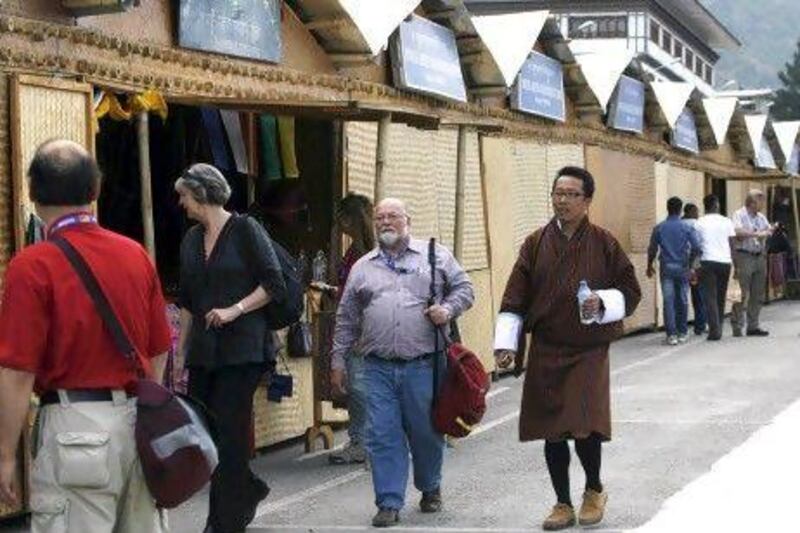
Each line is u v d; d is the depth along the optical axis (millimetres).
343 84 16219
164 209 14102
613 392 18688
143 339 6664
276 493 12484
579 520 10688
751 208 27344
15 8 10836
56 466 6363
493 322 20844
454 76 18750
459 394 10984
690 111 32344
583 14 68188
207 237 10609
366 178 16609
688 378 20125
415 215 18031
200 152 14273
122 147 13688
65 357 6398
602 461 13445
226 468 10453
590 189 10508
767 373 20531
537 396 10477
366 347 11102
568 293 10336
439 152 18859
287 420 14789
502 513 11391
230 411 10461
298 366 15023
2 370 6293
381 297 11070
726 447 14102
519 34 20328
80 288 6422
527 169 22562
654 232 26172
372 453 11062
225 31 13703
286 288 10641
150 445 6379
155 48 12586
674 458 13539
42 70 11094
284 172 15375
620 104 26719
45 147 6605
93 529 6406
